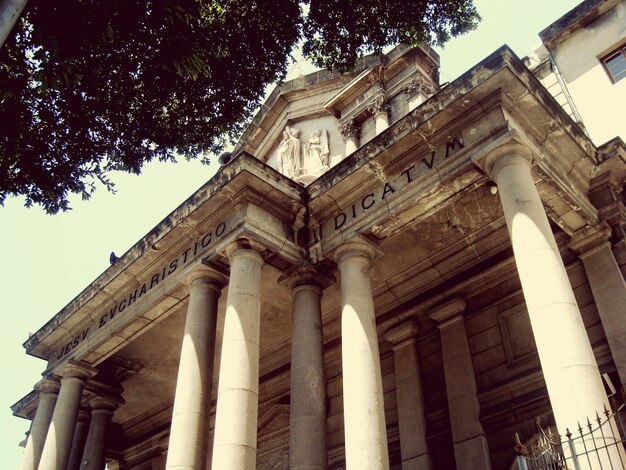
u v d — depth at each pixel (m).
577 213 14.54
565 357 10.24
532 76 13.54
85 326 20.34
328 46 15.22
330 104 23.31
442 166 13.81
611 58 19.38
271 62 14.67
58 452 18.27
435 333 17.61
